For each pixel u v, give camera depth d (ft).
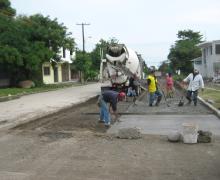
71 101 82.84
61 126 48.91
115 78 94.43
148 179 25.58
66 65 219.20
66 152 33.14
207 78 185.88
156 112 60.95
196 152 32.65
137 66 99.45
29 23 147.43
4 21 135.54
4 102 82.79
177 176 26.17
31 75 149.07
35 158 31.24
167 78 94.22
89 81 221.46
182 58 256.93
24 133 42.52
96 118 56.18
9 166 28.89
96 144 36.19
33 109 67.31
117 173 26.91
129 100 85.30
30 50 134.92
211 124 48.75
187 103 73.46
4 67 136.46
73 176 26.30
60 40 148.87
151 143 36.29
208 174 26.58
